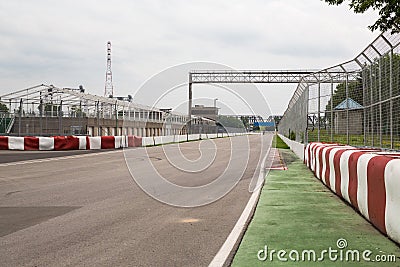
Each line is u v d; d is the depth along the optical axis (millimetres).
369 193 5992
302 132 20141
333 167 9141
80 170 13609
